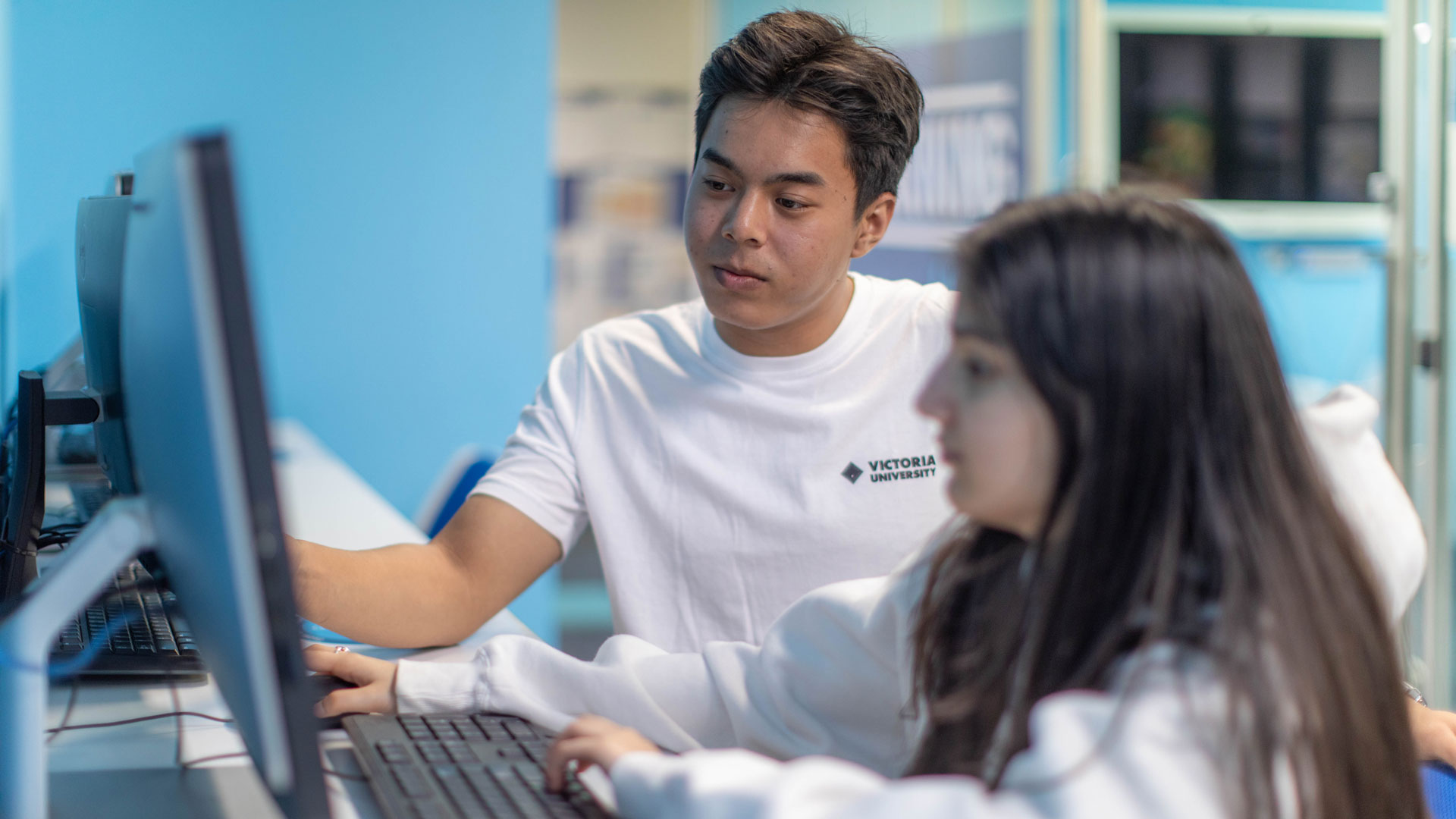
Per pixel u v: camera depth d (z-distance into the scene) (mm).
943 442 688
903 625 917
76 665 922
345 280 2799
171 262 612
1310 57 3982
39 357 2393
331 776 896
